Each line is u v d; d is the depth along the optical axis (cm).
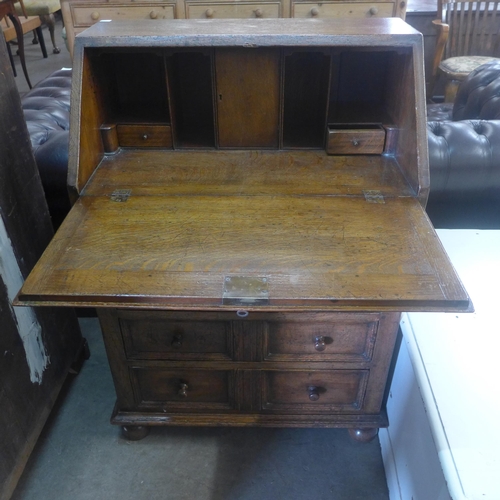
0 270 117
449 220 157
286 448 146
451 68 321
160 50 126
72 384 166
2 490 119
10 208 121
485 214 155
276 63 130
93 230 108
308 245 103
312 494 134
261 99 136
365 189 123
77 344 166
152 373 128
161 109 150
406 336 116
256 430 151
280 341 119
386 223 110
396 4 272
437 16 339
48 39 598
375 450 145
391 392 135
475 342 112
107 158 138
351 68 147
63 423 153
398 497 125
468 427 94
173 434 150
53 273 96
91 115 129
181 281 94
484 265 134
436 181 144
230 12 275
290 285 93
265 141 142
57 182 150
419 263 98
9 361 121
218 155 140
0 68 115
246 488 136
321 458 143
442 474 94
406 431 120
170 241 105
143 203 118
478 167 142
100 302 92
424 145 118
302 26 133
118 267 97
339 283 93
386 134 136
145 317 115
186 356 123
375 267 97
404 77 128
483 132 149
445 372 104
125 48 125
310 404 134
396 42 120
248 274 96
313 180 128
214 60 130
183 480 138
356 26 132
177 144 144
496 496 82
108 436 149
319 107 147
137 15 278
